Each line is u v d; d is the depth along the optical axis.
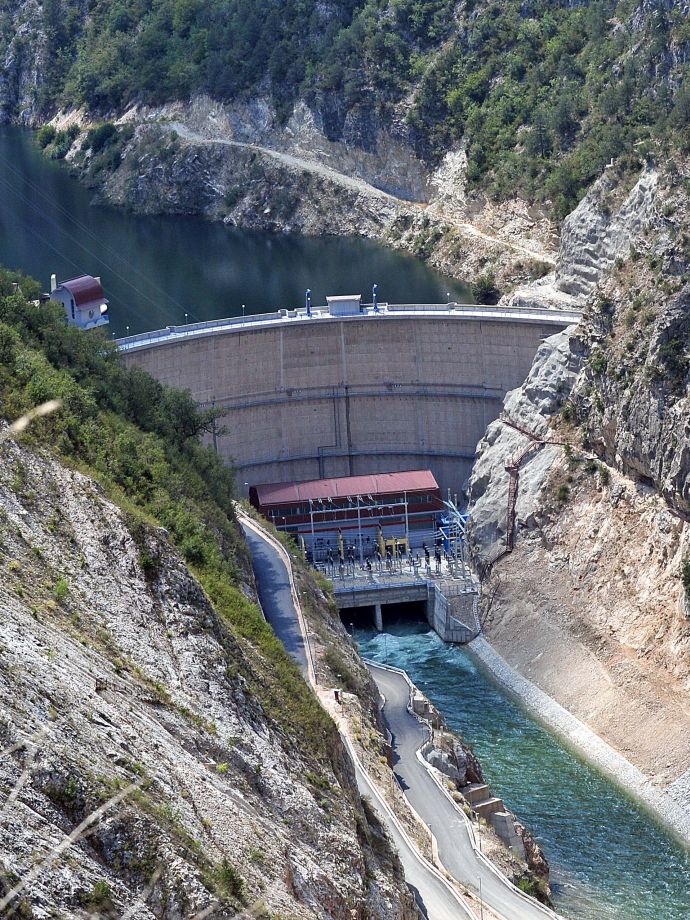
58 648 68.62
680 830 148.38
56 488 88.88
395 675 161.62
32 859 48.53
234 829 64.81
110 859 53.69
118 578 83.88
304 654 143.00
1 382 107.12
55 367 142.38
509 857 125.69
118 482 112.12
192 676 80.19
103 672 70.75
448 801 131.00
